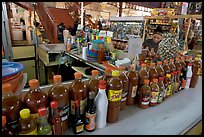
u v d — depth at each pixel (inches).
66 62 113.0
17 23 152.8
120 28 150.4
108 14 432.1
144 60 59.4
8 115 23.9
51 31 170.6
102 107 30.9
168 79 45.3
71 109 30.4
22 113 23.5
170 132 32.6
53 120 26.3
